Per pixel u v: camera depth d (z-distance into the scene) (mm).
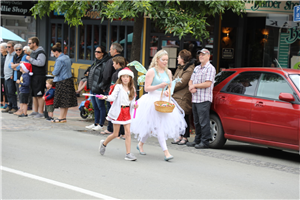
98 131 9656
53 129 9633
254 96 7711
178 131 7266
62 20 17656
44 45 18156
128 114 6844
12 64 11625
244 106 7750
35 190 5113
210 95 8180
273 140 7371
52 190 5125
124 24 15414
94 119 11008
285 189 5621
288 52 12938
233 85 8188
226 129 8117
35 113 11648
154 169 6359
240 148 8805
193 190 5348
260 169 6742
